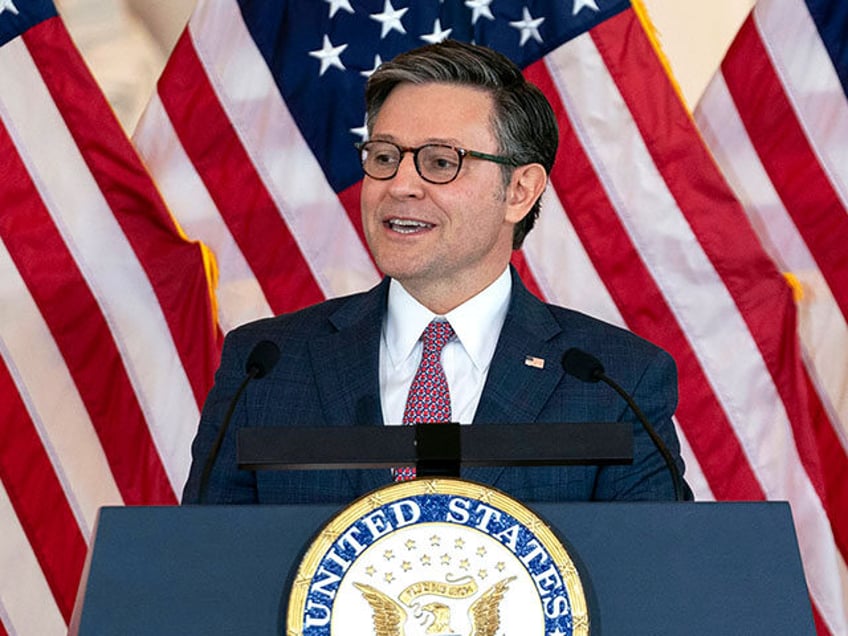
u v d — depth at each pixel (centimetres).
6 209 1152
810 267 1162
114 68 1228
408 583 406
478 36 1178
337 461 473
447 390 681
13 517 1144
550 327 701
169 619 417
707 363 1145
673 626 419
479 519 416
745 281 1146
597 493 653
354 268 1180
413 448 473
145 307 1155
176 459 1150
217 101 1187
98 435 1155
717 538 436
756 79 1174
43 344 1152
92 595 421
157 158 1186
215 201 1184
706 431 1141
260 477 661
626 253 1157
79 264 1153
